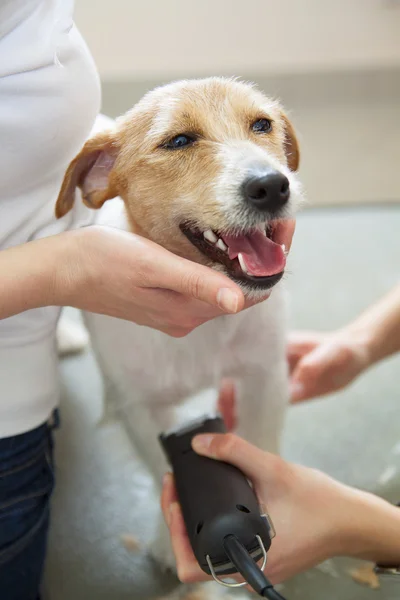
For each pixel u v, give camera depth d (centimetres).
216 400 147
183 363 112
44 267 85
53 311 103
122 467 136
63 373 163
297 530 93
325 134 297
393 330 135
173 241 97
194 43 295
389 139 289
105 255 83
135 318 90
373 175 260
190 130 96
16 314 92
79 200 108
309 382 133
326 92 318
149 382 114
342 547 96
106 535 121
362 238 214
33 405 101
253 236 92
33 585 108
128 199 101
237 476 94
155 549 116
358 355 132
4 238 96
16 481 102
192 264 78
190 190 93
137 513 125
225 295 74
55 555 117
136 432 121
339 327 170
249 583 80
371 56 313
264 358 116
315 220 227
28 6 90
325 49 309
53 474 111
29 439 104
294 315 176
